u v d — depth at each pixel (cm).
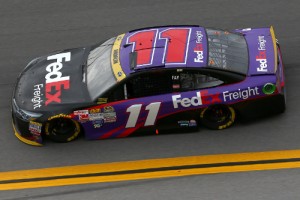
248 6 4203
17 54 3978
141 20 4166
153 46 3152
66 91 3180
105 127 3166
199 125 3228
